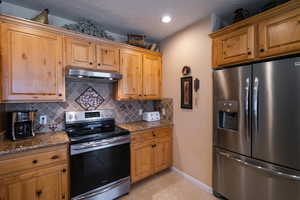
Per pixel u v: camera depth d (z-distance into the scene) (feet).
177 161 8.83
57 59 6.00
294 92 4.37
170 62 9.11
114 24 7.69
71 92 7.34
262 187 5.06
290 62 4.43
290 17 4.40
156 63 9.36
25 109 6.28
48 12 6.19
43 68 5.72
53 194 5.22
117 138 6.63
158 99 9.66
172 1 5.83
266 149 4.94
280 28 4.62
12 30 5.13
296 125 4.35
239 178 5.69
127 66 8.01
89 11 6.50
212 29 6.80
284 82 4.55
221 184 6.35
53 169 5.21
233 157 5.82
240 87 5.60
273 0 5.57
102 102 8.27
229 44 6.01
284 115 4.56
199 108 7.50
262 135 5.03
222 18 7.11
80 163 5.68
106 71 7.22
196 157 7.70
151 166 8.07
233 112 5.87
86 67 6.67
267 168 4.91
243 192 5.58
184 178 8.30
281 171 4.63
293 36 4.36
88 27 6.89
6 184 4.46
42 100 5.71
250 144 5.34
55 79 5.97
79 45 6.51
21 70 5.30
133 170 7.32
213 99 6.62
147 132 7.88
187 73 7.99
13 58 5.15
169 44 9.14
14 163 4.56
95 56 6.93
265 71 4.93
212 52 6.71
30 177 4.81
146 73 8.86
